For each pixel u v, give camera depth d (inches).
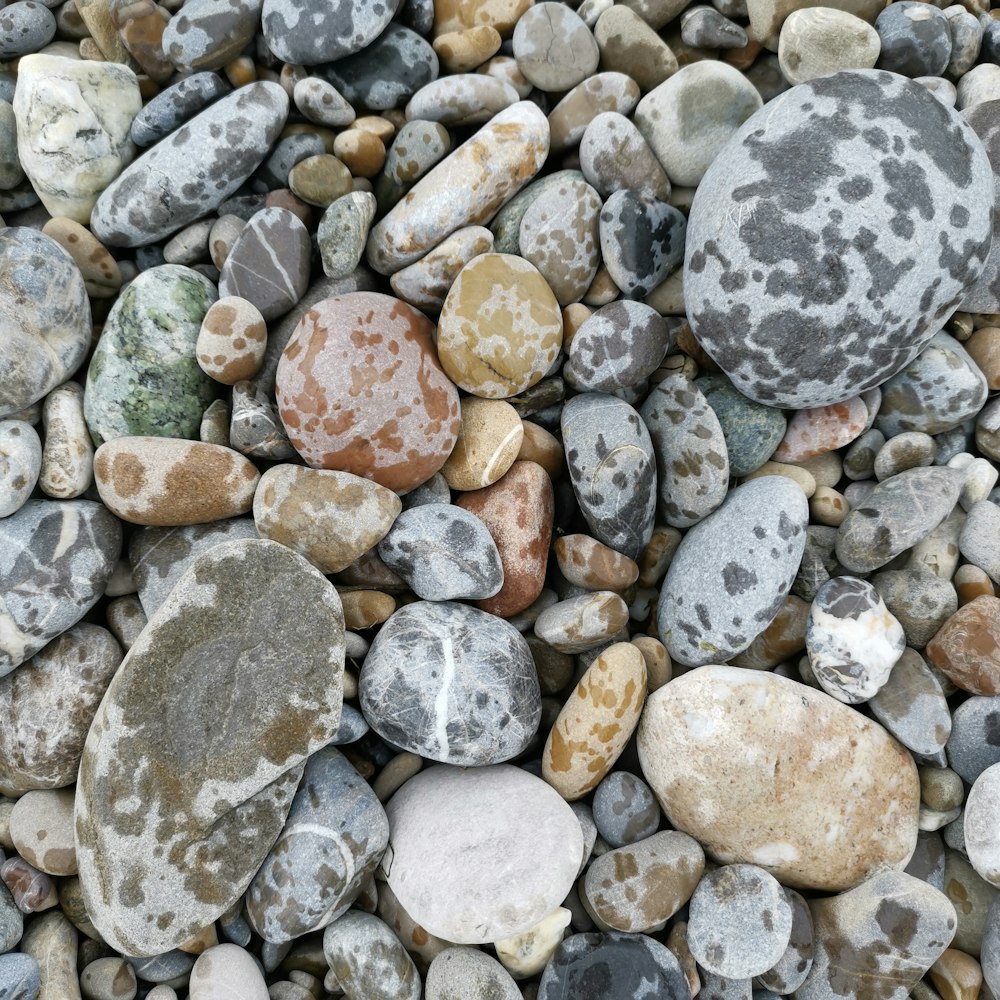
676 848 11.7
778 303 11.4
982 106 13.0
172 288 12.2
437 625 11.8
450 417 12.2
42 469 11.7
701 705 11.6
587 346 12.4
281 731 11.0
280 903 11.1
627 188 13.0
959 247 11.5
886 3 13.4
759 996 11.7
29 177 12.7
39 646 11.6
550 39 13.2
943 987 11.7
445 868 11.1
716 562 12.0
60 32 13.9
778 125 11.6
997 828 11.4
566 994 11.2
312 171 12.6
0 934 11.4
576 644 12.2
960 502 13.1
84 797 10.9
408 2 13.4
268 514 11.6
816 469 13.3
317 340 11.7
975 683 11.9
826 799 11.7
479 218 12.8
